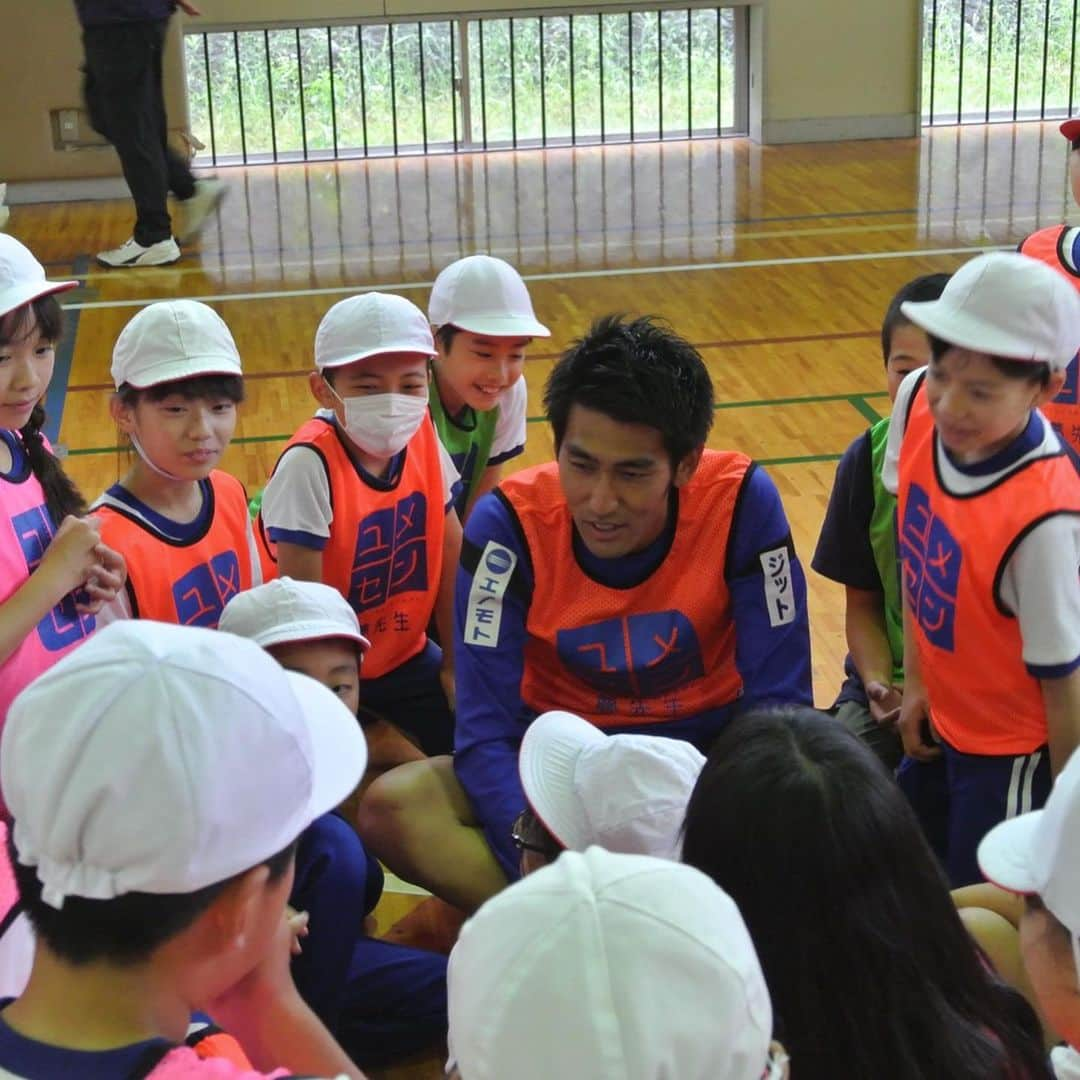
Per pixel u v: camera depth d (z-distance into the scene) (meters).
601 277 7.20
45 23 9.16
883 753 2.56
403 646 2.83
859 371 5.65
